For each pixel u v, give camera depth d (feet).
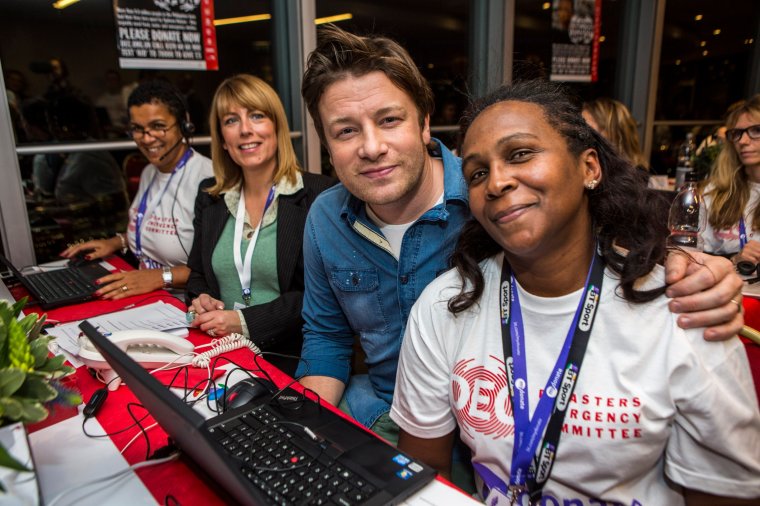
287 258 5.53
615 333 2.59
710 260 2.72
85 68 7.75
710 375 2.41
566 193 2.48
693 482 2.52
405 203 3.90
